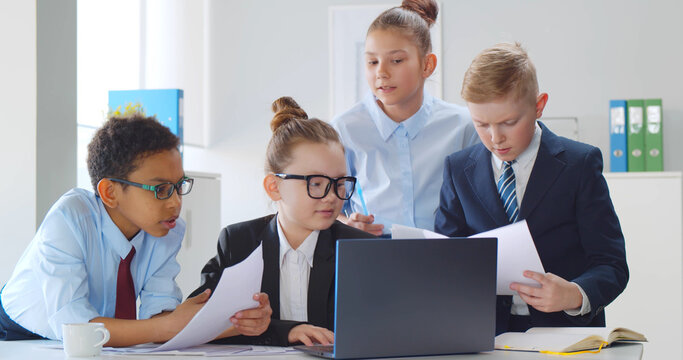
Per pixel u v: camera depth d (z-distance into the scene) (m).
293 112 2.04
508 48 1.85
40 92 2.61
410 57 2.36
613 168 4.00
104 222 1.74
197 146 4.53
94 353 1.42
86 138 3.76
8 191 2.60
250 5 4.61
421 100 2.48
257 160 4.59
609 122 4.10
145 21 4.37
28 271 1.69
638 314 3.78
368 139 2.51
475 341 1.42
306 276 1.75
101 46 3.96
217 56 4.64
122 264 1.77
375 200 2.50
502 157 1.87
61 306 1.61
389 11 2.41
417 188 2.47
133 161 1.66
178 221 1.91
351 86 4.50
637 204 3.80
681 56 4.14
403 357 1.38
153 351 1.46
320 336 1.55
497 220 1.91
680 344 3.72
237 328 1.54
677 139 4.14
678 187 3.74
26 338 1.78
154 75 4.44
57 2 2.68
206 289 1.77
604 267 1.75
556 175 1.86
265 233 1.79
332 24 4.52
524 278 1.59
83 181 3.72
